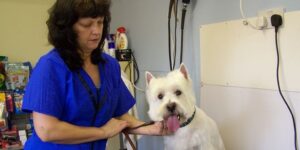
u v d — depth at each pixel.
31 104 1.05
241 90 1.63
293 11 1.34
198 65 1.94
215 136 1.55
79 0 1.03
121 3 2.89
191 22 1.97
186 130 1.46
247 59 1.58
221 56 1.73
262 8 1.49
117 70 1.36
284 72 1.40
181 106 1.46
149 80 1.65
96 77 1.24
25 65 2.83
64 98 1.12
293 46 1.35
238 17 1.62
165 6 2.24
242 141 1.66
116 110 1.39
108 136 1.21
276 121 1.46
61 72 1.11
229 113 1.72
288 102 1.40
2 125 2.49
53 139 1.06
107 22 1.20
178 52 2.13
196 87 1.98
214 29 1.77
